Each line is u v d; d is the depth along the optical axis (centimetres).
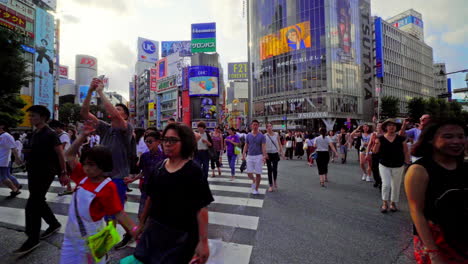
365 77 5491
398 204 541
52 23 3484
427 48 8462
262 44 5800
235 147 884
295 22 5212
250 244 346
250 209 511
